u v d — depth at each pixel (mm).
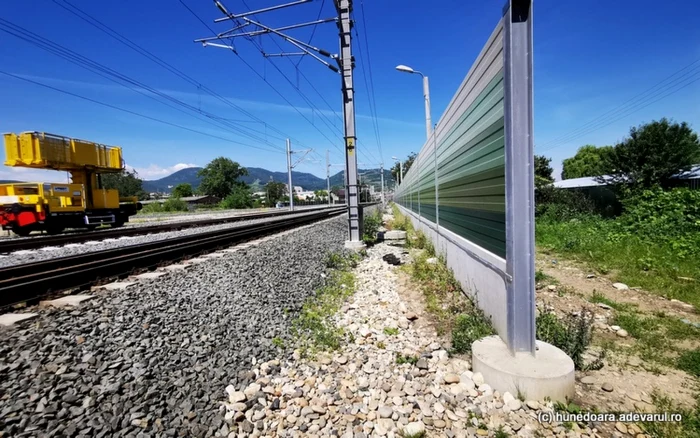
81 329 3949
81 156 17516
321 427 2885
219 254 9094
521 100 3348
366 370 3797
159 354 3693
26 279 5973
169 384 3238
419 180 15312
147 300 5207
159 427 2723
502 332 3924
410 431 2762
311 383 3557
